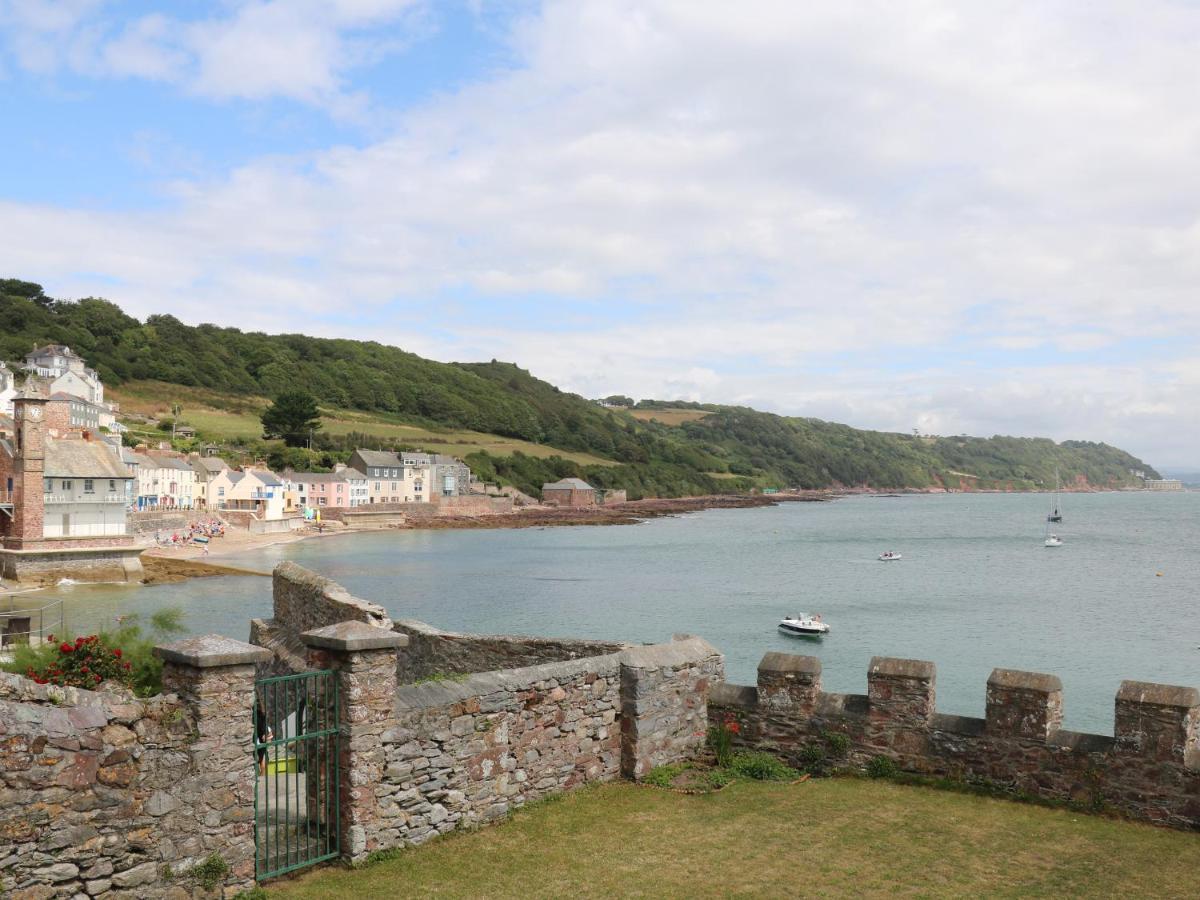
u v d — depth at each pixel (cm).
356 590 7331
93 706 778
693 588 7538
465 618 5894
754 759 1312
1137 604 6500
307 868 927
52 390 13425
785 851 1002
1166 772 1061
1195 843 1008
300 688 1014
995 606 6431
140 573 7175
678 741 1326
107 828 778
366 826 948
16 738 728
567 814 1113
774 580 8144
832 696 1312
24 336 17875
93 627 4709
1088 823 1073
